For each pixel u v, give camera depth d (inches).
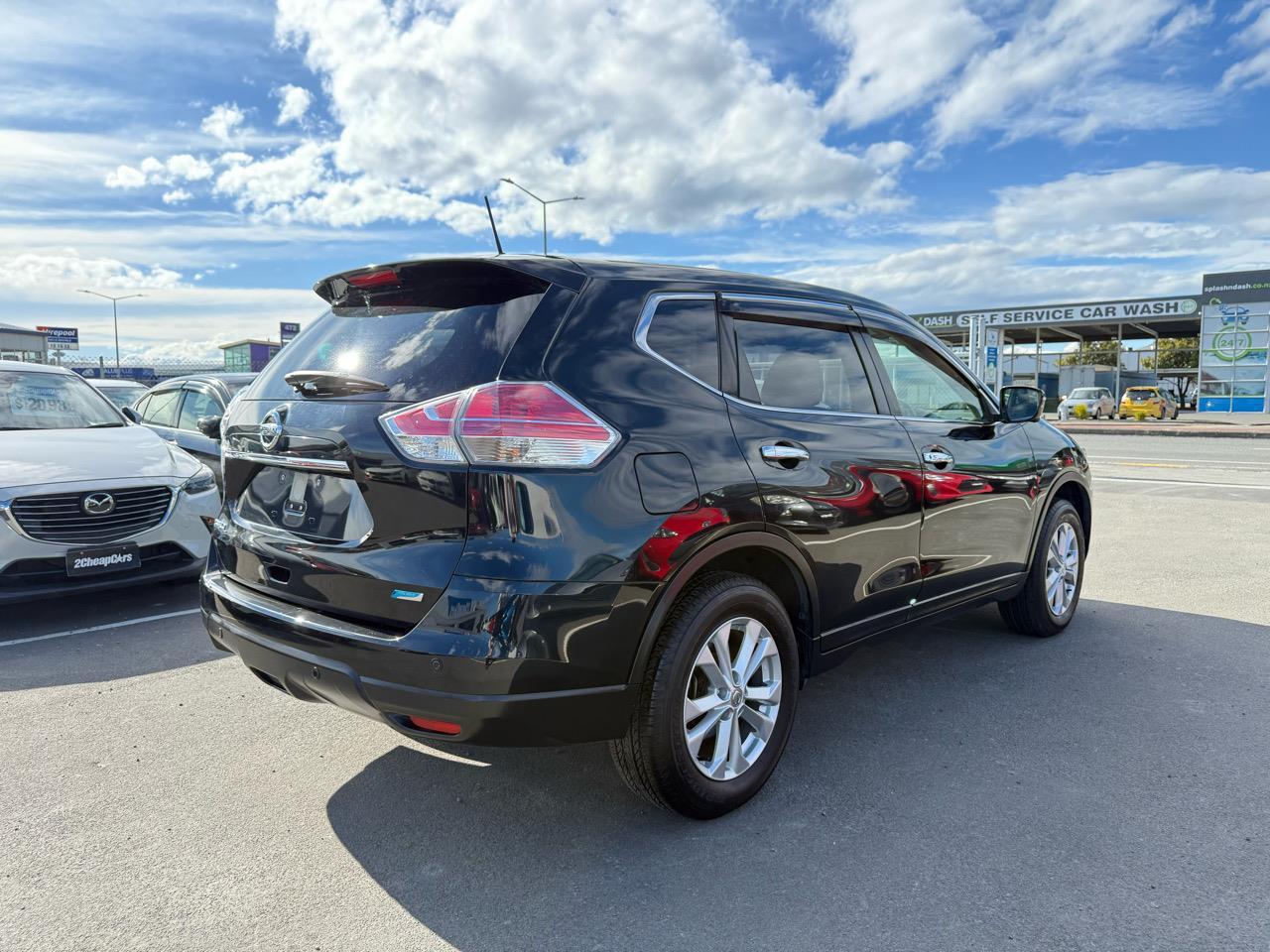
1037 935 86.3
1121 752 129.1
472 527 92.4
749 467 110.4
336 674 98.9
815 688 157.5
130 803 115.4
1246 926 87.3
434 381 98.9
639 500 98.6
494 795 118.0
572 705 95.0
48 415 235.6
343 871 99.5
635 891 95.1
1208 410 1467.8
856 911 90.7
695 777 106.3
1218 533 312.3
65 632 195.5
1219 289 1439.5
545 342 98.9
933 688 156.9
